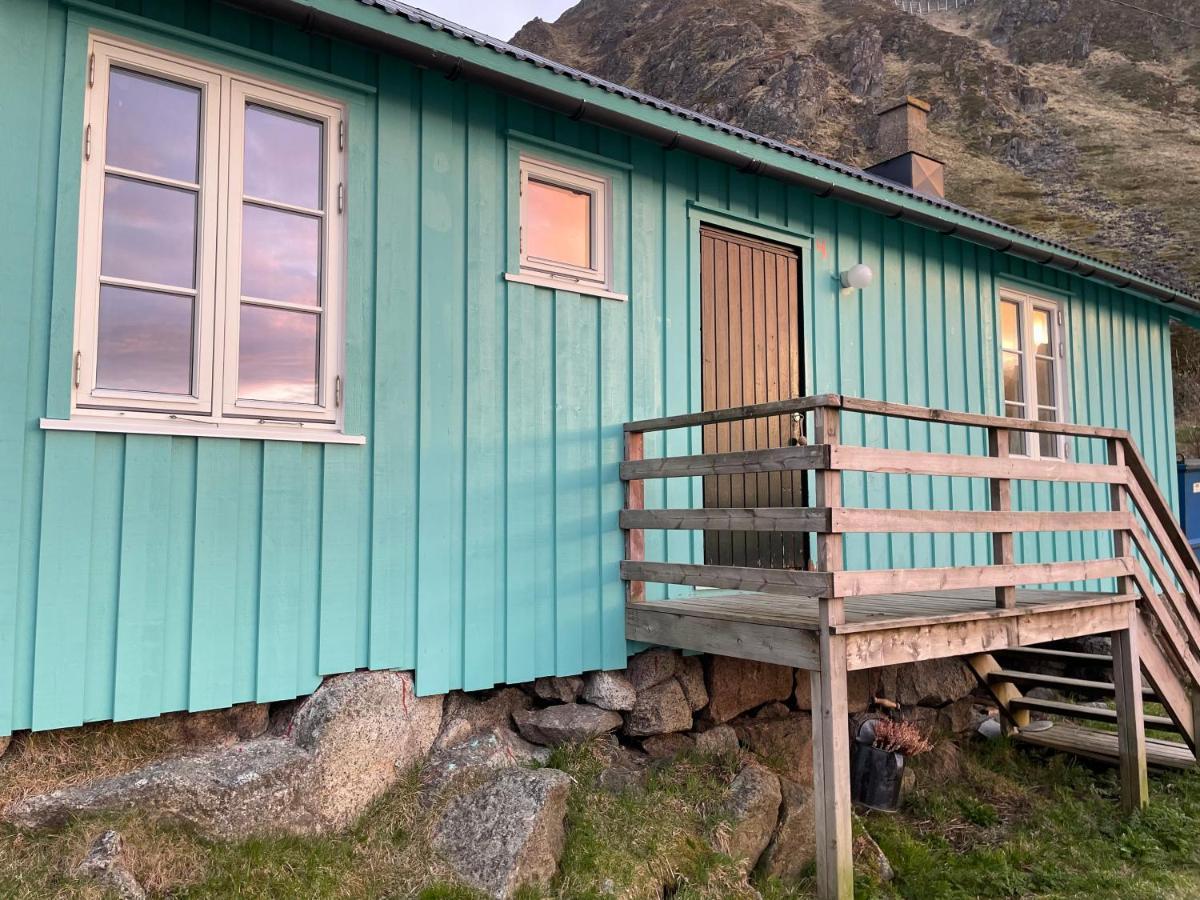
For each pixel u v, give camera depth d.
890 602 5.12
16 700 3.12
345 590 3.89
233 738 3.64
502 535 4.41
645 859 3.67
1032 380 7.79
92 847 2.92
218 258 3.68
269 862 3.17
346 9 3.62
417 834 3.60
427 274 4.26
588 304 4.88
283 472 3.76
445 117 4.39
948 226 6.32
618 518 4.86
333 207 4.00
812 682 3.78
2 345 3.17
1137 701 5.28
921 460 4.16
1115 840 4.73
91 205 3.41
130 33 3.50
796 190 6.07
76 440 3.29
